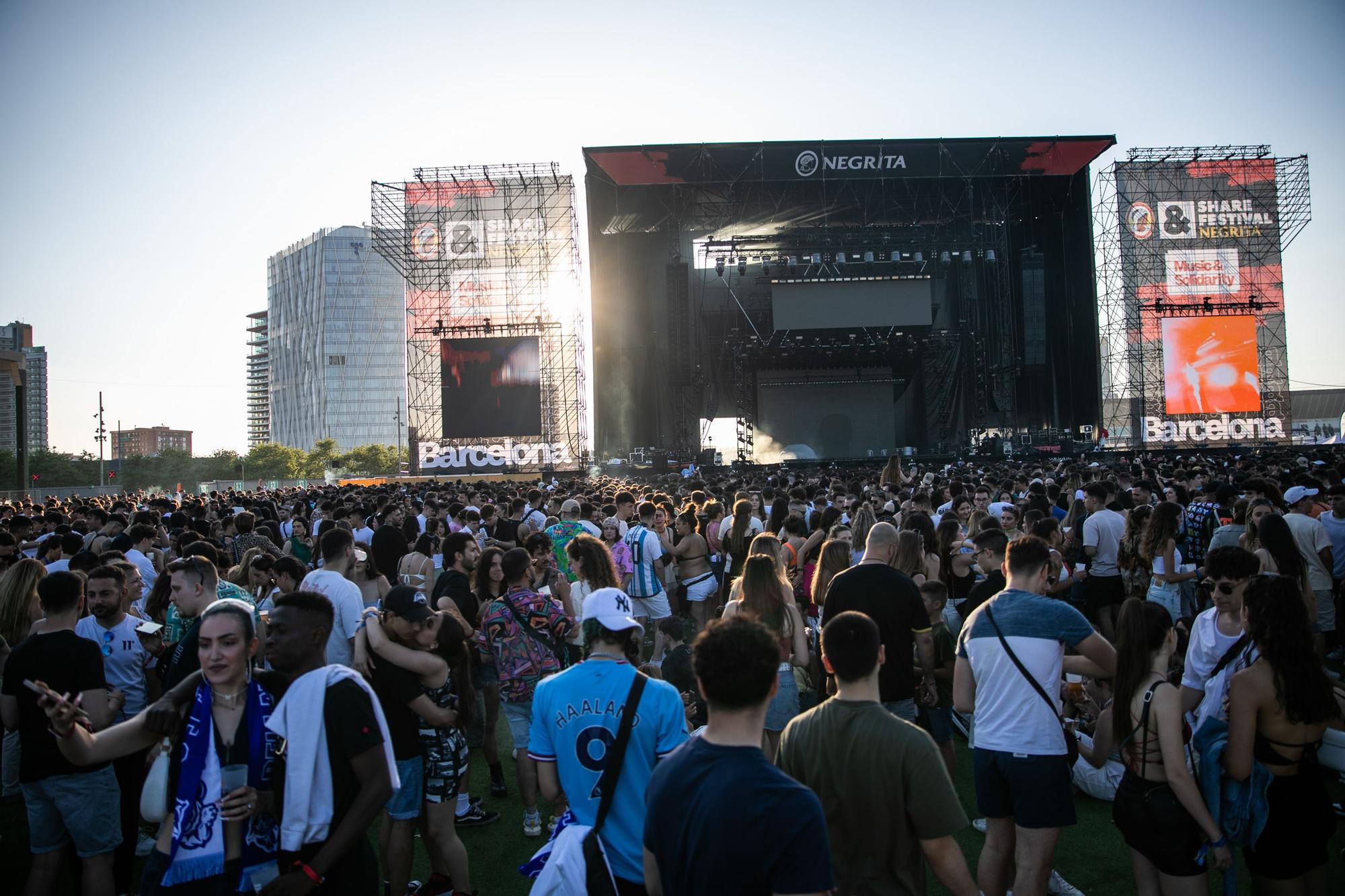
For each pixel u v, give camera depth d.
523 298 44.56
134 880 5.82
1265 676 3.99
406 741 4.75
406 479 42.06
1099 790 6.29
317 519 13.91
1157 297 43.34
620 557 9.21
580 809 3.73
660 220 45.84
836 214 46.12
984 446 42.75
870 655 3.37
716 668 2.64
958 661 4.57
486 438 44.56
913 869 3.32
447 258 44.62
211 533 12.42
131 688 5.70
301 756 3.23
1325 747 4.20
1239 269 43.50
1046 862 4.18
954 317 47.59
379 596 7.35
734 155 42.12
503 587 6.68
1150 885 4.12
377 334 148.00
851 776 3.27
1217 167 43.62
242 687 3.42
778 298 42.88
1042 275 46.25
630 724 3.72
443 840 4.93
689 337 45.41
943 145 42.16
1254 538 7.39
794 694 5.64
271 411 162.75
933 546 7.76
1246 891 5.23
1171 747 3.97
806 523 10.51
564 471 42.97
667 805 2.64
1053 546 7.16
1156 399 43.16
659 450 44.31
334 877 3.33
